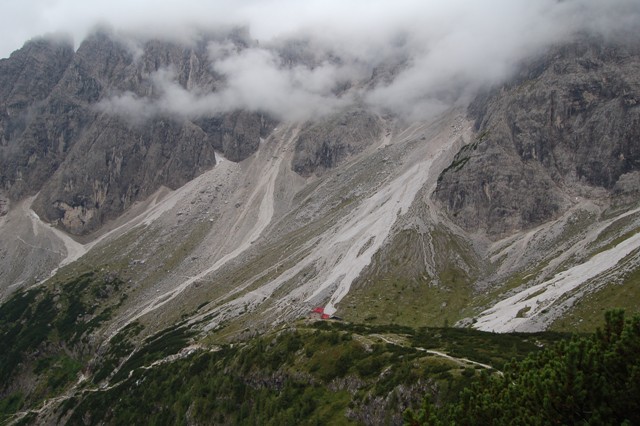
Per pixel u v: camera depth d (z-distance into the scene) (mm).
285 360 156000
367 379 125688
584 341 53562
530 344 139750
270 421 136000
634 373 48562
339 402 126125
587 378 50625
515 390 57062
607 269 189125
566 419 51156
